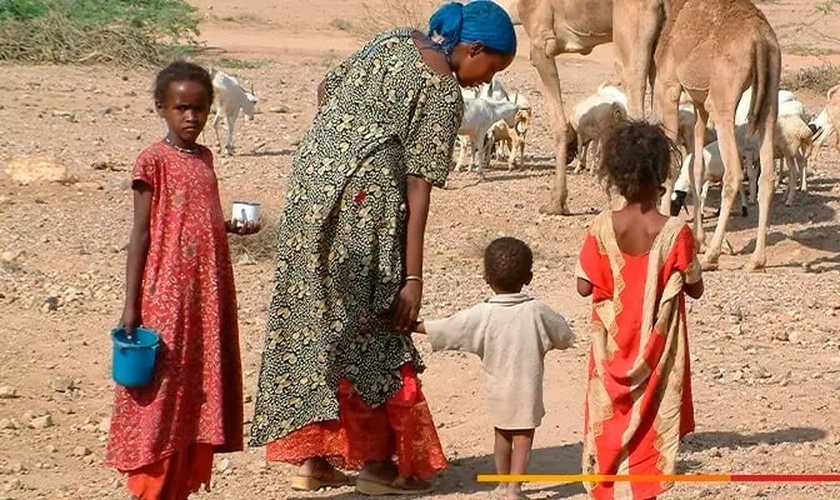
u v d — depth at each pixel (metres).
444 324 20.53
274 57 83.69
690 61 39.78
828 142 58.25
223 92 51.34
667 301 19.02
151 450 18.80
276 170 49.09
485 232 41.91
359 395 20.59
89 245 38.25
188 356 19.03
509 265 20.59
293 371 20.48
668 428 19.08
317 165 20.14
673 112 41.12
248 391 26.66
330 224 20.09
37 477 22.47
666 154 19.16
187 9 86.50
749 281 36.97
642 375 19.08
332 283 20.20
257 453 23.66
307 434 20.75
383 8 109.12
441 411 25.78
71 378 27.52
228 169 49.03
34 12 77.38
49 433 24.58
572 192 48.09
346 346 20.42
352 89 20.38
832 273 38.12
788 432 24.44
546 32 45.59
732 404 26.02
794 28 99.81
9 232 39.22
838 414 25.47
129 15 79.75
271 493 21.52
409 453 20.86
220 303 19.31
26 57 73.69
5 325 30.81
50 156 48.72
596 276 19.47
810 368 28.62
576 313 32.88
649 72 43.50
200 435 19.19
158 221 19.05
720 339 30.84
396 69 20.09
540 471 22.25
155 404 18.83
